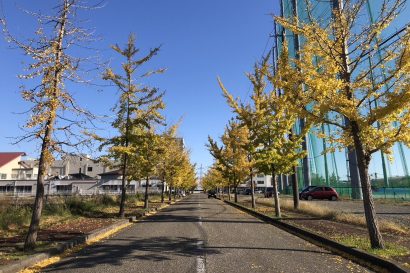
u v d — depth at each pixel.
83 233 12.65
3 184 67.50
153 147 24.91
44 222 16.27
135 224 17.42
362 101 9.62
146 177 27.45
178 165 40.38
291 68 10.54
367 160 9.71
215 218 20.19
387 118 9.62
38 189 9.95
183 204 39.69
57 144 10.27
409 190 30.00
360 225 14.45
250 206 29.94
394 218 17.22
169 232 13.88
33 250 9.33
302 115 10.30
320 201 35.41
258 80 21.86
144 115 20.34
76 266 8.05
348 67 10.21
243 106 21.55
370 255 8.17
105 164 21.30
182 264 8.11
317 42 10.20
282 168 19.64
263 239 11.95
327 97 9.84
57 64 10.02
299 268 7.70
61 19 10.32
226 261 8.39
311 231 12.50
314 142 42.31
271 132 19.62
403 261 7.72
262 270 7.52
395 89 9.33
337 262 8.34
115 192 69.38
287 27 10.52
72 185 70.81
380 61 9.69
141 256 9.07
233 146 32.47
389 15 9.52
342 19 9.92
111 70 19.48
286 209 24.61
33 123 9.46
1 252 9.13
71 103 10.28
